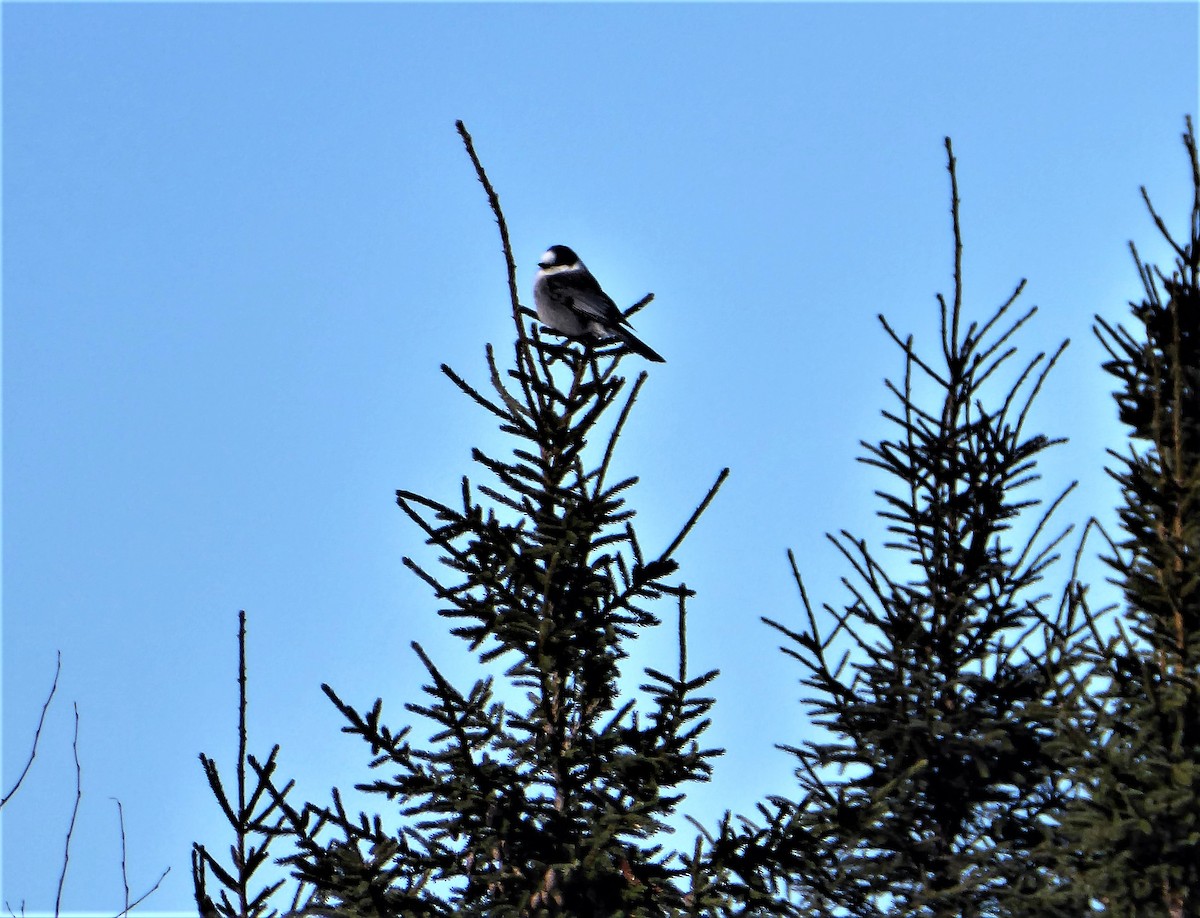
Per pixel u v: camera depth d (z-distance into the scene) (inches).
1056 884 574.6
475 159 523.5
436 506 534.6
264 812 440.8
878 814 567.8
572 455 549.0
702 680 535.2
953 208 666.2
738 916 523.5
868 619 656.4
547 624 533.3
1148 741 553.6
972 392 671.1
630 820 521.7
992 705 654.5
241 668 428.5
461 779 539.8
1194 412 602.2
